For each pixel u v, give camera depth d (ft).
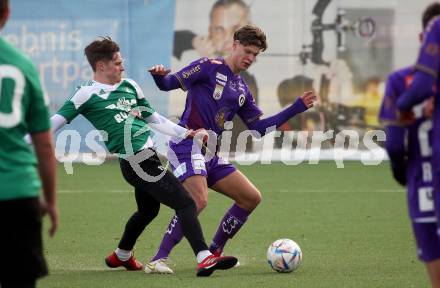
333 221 131.13
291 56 214.69
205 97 92.68
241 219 94.84
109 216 136.77
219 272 90.68
